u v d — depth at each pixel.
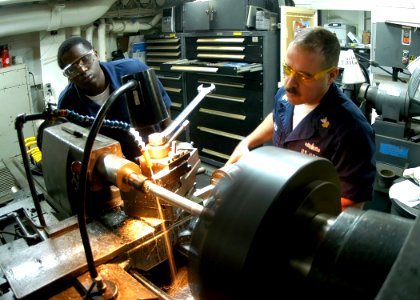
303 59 1.20
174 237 1.03
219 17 3.07
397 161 2.11
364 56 2.83
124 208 1.06
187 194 1.11
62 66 1.60
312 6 3.10
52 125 1.27
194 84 3.36
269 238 0.51
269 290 0.52
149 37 3.64
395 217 0.48
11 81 2.79
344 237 0.48
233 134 3.23
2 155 2.84
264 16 2.83
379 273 0.44
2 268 0.86
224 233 0.51
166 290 0.96
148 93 0.97
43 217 1.06
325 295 0.48
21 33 2.84
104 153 1.04
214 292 0.52
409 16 2.32
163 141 1.02
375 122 2.14
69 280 0.84
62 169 1.11
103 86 1.70
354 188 1.23
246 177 0.54
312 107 1.34
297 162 0.55
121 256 0.92
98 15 3.05
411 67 1.93
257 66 2.89
